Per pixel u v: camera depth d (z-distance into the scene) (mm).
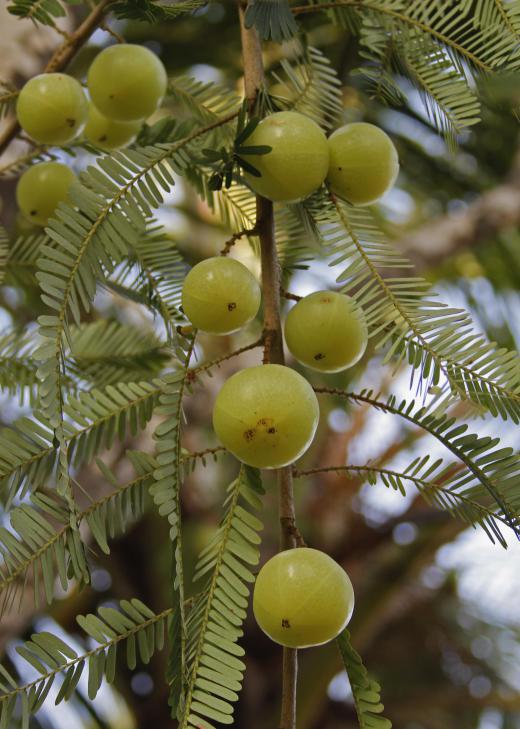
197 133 482
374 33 515
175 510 439
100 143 588
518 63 488
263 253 486
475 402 457
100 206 462
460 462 484
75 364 608
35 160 611
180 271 569
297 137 477
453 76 507
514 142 1260
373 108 1111
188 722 424
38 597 447
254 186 483
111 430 491
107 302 874
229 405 452
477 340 449
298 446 455
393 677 1646
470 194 1342
